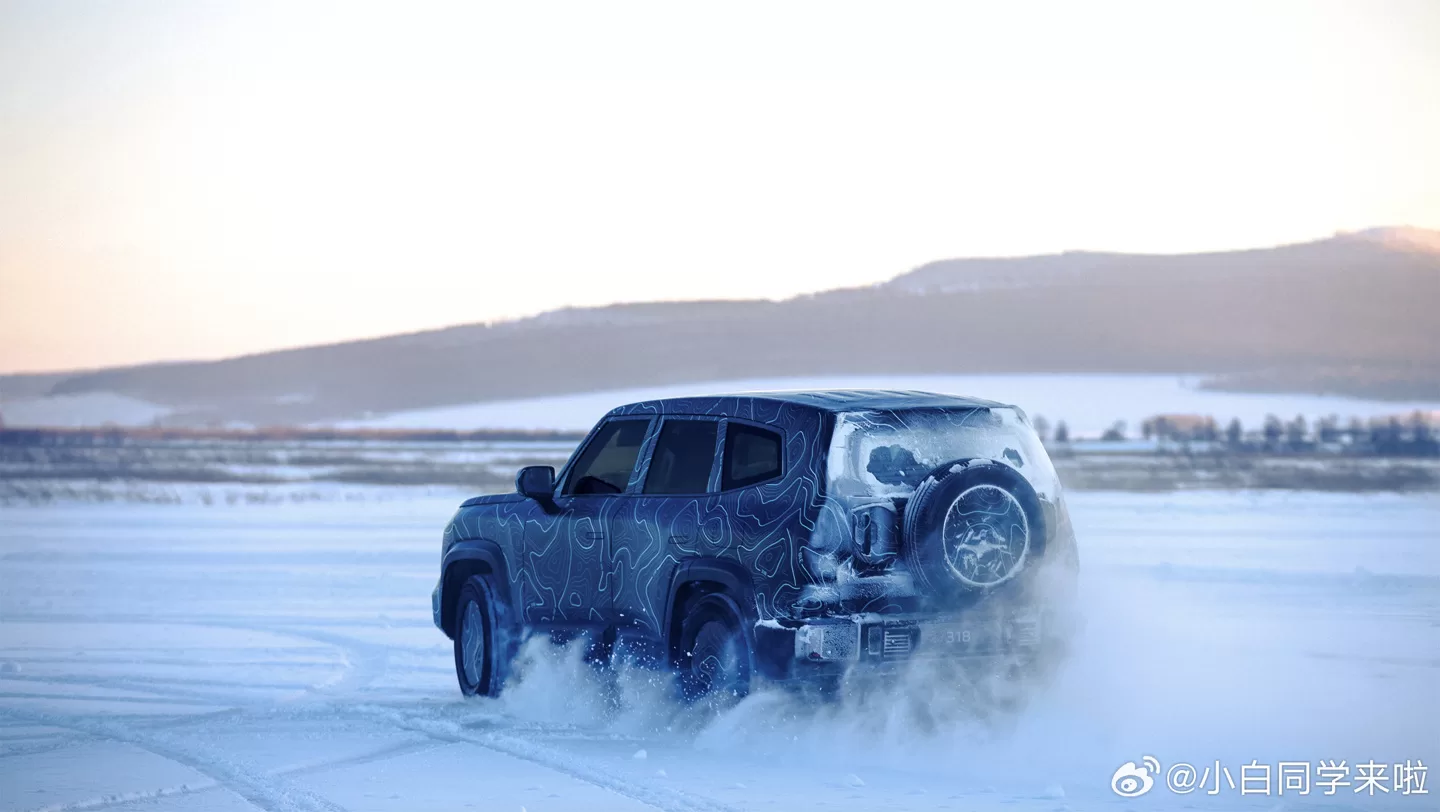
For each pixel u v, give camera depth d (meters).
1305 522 67.31
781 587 14.09
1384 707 16.95
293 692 20.09
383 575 40.41
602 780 13.27
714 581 14.81
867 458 14.23
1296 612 28.38
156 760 14.84
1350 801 12.18
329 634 27.34
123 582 39.78
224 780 13.67
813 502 14.03
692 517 15.25
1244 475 151.50
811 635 13.74
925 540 13.85
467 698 19.00
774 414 14.83
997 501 14.03
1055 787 12.35
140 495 119.19
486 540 18.72
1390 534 57.25
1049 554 14.65
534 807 12.12
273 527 68.75
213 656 24.20
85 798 12.84
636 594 15.98
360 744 15.59
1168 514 75.62
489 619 18.42
